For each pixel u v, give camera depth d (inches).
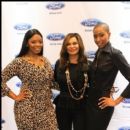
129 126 112.1
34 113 90.0
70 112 94.3
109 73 87.3
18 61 90.7
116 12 109.2
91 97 91.0
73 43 91.6
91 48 111.0
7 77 91.0
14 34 113.0
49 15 112.0
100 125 90.7
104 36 86.8
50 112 92.6
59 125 95.7
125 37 109.4
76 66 93.1
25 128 90.4
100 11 110.0
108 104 88.4
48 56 113.5
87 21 110.8
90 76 91.3
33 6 112.3
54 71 96.0
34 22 112.6
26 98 90.4
